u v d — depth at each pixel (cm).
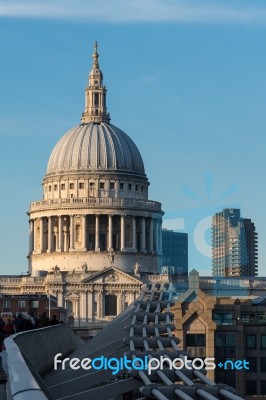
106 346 5778
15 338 5438
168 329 5631
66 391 4838
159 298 7206
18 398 3120
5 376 4688
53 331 7819
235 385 12194
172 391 3725
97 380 4894
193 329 12219
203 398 3525
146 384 3850
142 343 5141
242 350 12269
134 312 6256
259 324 12388
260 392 12262
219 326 12238
